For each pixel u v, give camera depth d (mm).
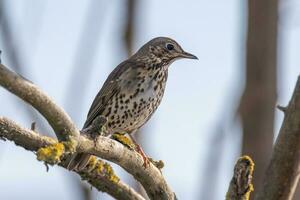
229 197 10188
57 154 9188
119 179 11047
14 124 9367
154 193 11133
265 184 10688
